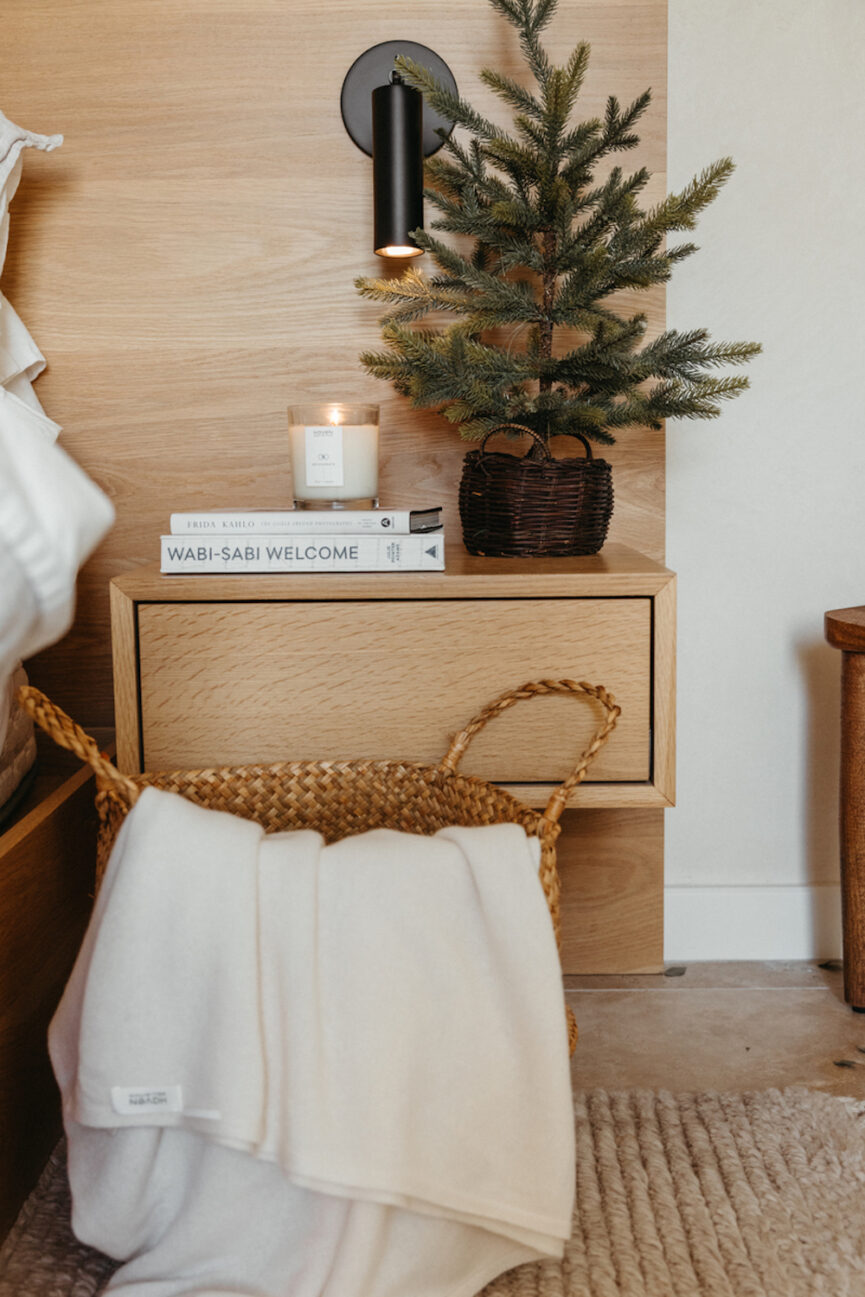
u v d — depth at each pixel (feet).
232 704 3.11
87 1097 2.27
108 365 4.09
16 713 3.23
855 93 4.02
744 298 4.11
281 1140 2.18
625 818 4.24
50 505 2.41
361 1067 2.19
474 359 3.28
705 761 4.34
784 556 4.25
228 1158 2.26
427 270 4.02
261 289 4.06
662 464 4.14
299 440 3.43
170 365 4.09
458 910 2.34
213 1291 2.20
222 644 3.09
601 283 3.34
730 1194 2.80
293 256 4.04
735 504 4.21
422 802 3.13
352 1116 2.17
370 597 3.08
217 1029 2.21
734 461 4.19
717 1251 2.57
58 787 3.44
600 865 4.26
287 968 2.23
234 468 4.14
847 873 3.84
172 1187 2.35
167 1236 2.32
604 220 3.43
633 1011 3.94
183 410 4.11
